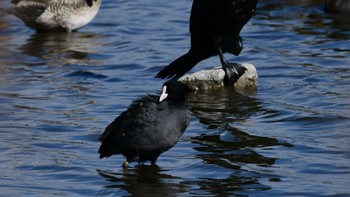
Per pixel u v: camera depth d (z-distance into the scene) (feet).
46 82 56.49
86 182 37.17
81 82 56.75
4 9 73.97
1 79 57.00
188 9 81.05
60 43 68.54
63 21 71.92
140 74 59.16
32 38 70.33
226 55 63.72
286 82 55.77
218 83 54.34
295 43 66.85
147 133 37.52
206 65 61.36
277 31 70.59
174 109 37.93
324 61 60.95
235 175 37.73
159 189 36.17
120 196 35.24
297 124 45.98
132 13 79.77
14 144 42.98
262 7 79.25
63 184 36.96
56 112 49.26
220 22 52.49
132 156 38.47
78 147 42.55
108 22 76.33
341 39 67.51
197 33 53.47
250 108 49.75
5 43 68.23
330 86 54.03
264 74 58.13
